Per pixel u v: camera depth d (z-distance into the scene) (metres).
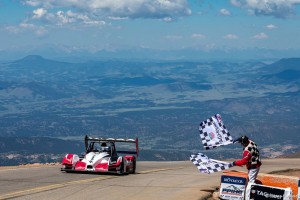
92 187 21.30
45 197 18.11
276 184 18.56
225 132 18.53
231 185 18.22
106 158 27.94
